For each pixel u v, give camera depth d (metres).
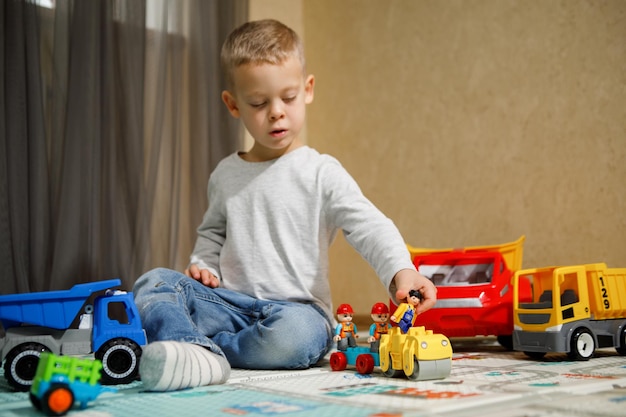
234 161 1.55
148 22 2.34
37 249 2.00
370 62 2.75
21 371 0.97
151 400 0.87
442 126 2.45
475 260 1.65
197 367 0.97
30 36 2.04
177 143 2.36
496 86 2.28
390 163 2.64
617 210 1.93
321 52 2.97
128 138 2.22
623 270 1.38
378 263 1.21
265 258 1.40
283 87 1.37
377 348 1.12
